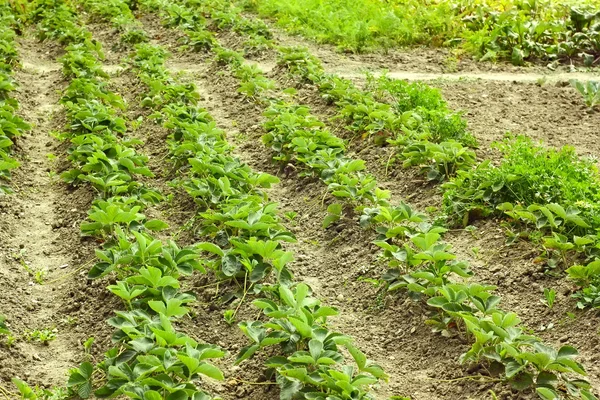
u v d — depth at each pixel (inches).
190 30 634.8
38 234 346.9
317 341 231.6
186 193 373.1
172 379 224.1
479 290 257.0
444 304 256.7
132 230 308.0
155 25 677.9
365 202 348.5
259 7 705.6
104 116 426.0
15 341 267.9
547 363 225.6
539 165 334.0
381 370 229.9
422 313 277.7
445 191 351.6
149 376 227.3
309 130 417.4
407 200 366.0
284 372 226.1
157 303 245.0
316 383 223.5
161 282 262.7
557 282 285.6
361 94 446.9
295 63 528.1
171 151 406.9
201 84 533.0
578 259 292.0
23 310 289.3
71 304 291.0
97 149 365.7
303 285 252.8
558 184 319.3
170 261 277.0
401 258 283.6
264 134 432.5
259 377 247.6
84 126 418.0
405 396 243.1
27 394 229.1
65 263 321.4
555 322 269.3
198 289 299.0
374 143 415.2
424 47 611.5
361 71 543.5
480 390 237.3
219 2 692.7
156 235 341.1
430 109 430.0
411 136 392.8
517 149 341.4
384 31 615.5
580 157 406.6
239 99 494.9
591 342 254.4
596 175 358.0
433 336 266.8
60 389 241.6
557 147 421.4
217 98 504.4
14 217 356.8
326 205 361.1
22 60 590.2
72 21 671.8
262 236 308.7
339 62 572.4
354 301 297.6
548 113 469.7
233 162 360.8
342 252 325.4
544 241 297.9
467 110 468.4
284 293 249.4
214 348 235.8
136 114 478.9
